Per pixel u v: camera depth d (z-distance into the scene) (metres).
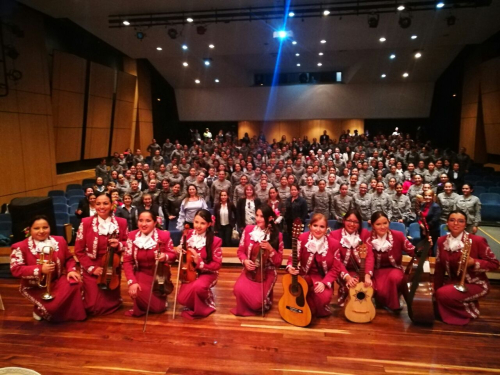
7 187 8.84
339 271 3.71
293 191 6.15
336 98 18.78
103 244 3.89
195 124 20.83
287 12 9.72
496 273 4.70
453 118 15.92
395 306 3.86
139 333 3.46
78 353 3.13
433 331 3.49
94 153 13.14
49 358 3.06
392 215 6.55
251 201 5.96
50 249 3.61
